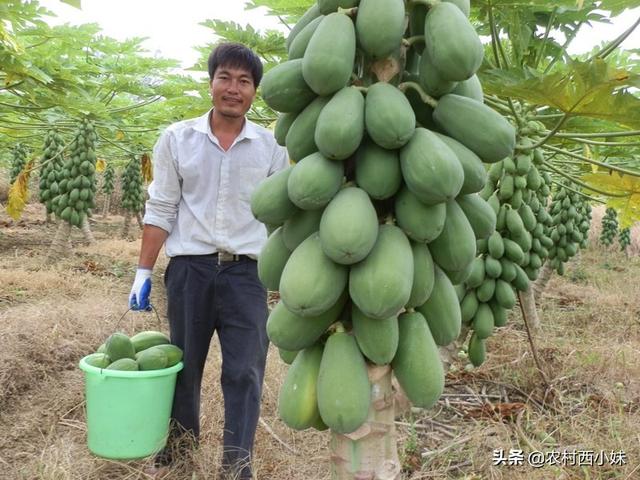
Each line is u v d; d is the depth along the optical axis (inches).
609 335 274.7
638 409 173.6
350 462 68.7
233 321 128.1
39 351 201.9
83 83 328.5
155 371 120.4
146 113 448.8
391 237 63.6
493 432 156.7
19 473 132.2
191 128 128.0
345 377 64.6
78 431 153.5
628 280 462.0
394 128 60.7
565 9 165.0
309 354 71.2
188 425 134.3
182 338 130.8
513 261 181.0
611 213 609.9
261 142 129.2
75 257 420.5
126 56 373.7
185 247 127.6
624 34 138.9
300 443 148.8
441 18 62.7
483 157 66.7
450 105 66.2
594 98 118.6
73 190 390.0
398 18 63.3
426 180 59.9
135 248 479.5
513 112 168.1
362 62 69.7
